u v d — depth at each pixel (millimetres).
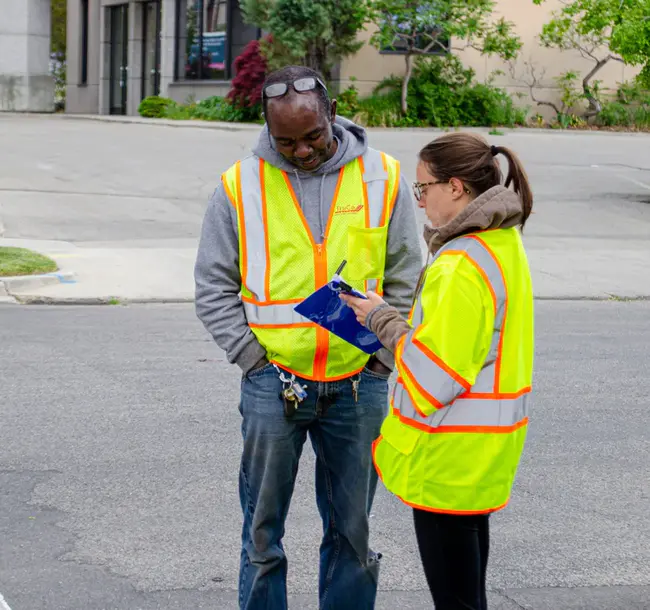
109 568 4715
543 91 29906
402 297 3777
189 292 11805
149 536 5070
